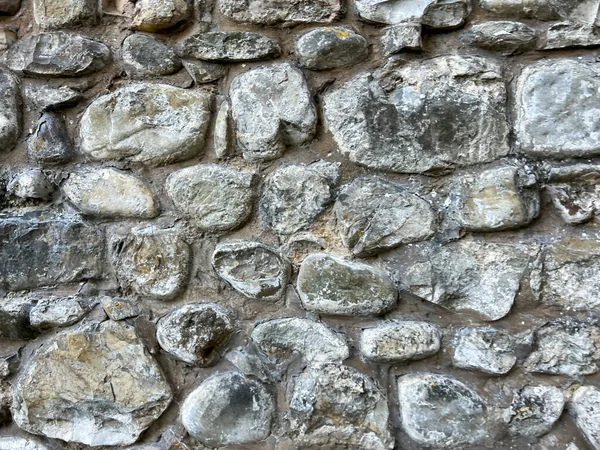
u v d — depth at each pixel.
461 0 0.98
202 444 1.00
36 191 1.08
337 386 0.96
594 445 0.89
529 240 0.94
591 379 0.91
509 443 0.92
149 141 1.06
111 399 1.02
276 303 1.01
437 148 0.98
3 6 1.12
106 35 1.10
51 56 1.09
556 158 0.94
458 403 0.93
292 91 1.03
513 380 0.93
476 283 0.95
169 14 1.05
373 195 0.99
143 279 1.04
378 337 0.96
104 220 1.08
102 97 1.09
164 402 1.02
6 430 1.08
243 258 1.02
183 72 1.08
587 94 0.94
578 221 0.92
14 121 1.11
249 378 1.00
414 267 0.97
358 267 0.99
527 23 0.98
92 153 1.08
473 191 0.96
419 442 0.94
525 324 0.94
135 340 1.03
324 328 0.99
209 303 1.03
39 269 1.08
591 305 0.91
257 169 1.04
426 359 0.96
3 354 1.08
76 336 1.05
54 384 1.04
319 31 1.02
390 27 1.01
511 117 0.97
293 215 1.02
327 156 1.02
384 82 1.01
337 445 0.96
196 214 1.04
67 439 1.04
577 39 0.95
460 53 1.00
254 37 1.04
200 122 1.05
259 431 0.98
